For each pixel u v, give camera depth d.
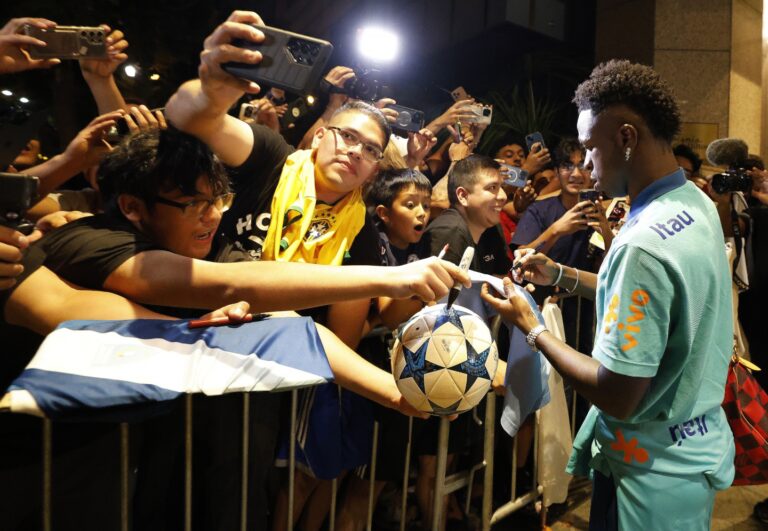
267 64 1.19
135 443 1.35
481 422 2.47
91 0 4.30
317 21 10.47
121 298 1.29
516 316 1.64
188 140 1.41
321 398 1.80
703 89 5.71
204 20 5.27
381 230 2.56
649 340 1.29
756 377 3.55
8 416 1.22
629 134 1.40
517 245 3.39
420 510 2.52
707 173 5.41
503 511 2.59
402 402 1.60
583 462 1.73
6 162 1.28
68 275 1.32
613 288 1.35
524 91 7.28
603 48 6.22
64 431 1.23
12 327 1.25
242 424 1.40
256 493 1.52
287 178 1.80
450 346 1.49
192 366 1.13
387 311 2.03
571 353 1.49
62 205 2.40
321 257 1.83
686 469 1.45
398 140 3.18
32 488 1.24
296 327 1.30
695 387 1.41
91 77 2.23
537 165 3.84
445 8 8.24
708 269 1.35
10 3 3.88
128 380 1.06
